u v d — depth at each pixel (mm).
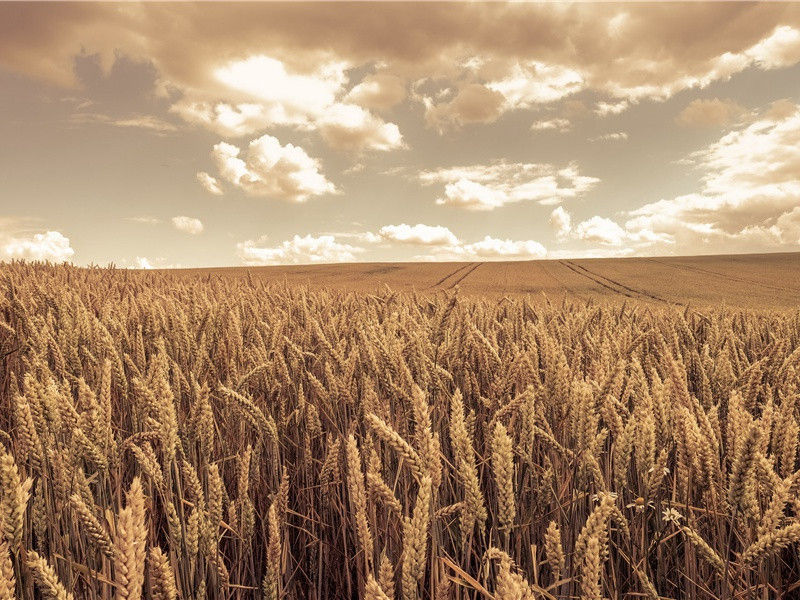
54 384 2012
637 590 2225
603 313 5629
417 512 1407
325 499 2822
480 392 3295
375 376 2975
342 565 2861
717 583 2258
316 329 3492
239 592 2312
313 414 2904
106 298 6832
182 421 2775
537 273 60562
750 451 1737
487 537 2543
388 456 2514
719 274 56781
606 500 1517
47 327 3623
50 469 2039
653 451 2051
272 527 1986
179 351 3740
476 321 5395
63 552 2006
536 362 3156
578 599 1848
